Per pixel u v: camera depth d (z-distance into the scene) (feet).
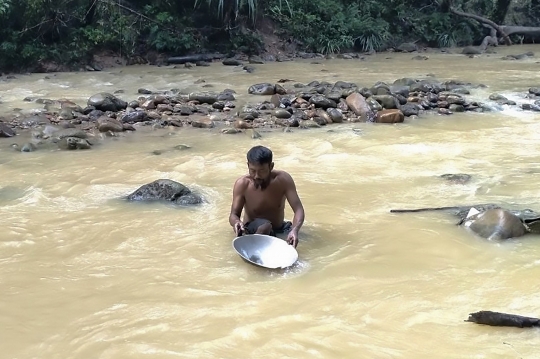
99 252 17.37
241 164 26.37
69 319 13.56
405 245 17.51
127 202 21.59
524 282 15.11
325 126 34.45
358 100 37.22
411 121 35.47
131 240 18.17
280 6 73.36
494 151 28.60
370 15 80.43
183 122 35.17
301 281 15.28
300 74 55.62
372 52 74.74
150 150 29.14
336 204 21.18
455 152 28.43
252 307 13.92
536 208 20.48
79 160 27.40
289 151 28.84
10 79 54.90
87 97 44.04
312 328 12.95
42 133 32.37
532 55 67.00
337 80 50.70
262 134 32.35
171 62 66.03
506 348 12.07
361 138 31.37
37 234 18.72
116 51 65.67
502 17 85.92
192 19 70.38
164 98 39.47
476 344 12.25
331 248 17.38
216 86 48.42
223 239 18.13
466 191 22.54
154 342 12.51
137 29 67.10
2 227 19.30
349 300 14.23
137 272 15.96
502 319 12.82
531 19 86.02
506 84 46.34
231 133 32.53
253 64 64.90
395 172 25.27
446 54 72.43
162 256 16.98
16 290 15.02
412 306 13.91
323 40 74.59
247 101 40.78
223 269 16.06
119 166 26.35
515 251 17.03
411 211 20.30
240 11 72.84
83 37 63.31
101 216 20.20
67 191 23.02
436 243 17.60
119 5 65.82
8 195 22.59
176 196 21.63
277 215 18.11
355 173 25.16
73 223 19.60
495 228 17.97
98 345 12.46
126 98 43.24
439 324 13.08
